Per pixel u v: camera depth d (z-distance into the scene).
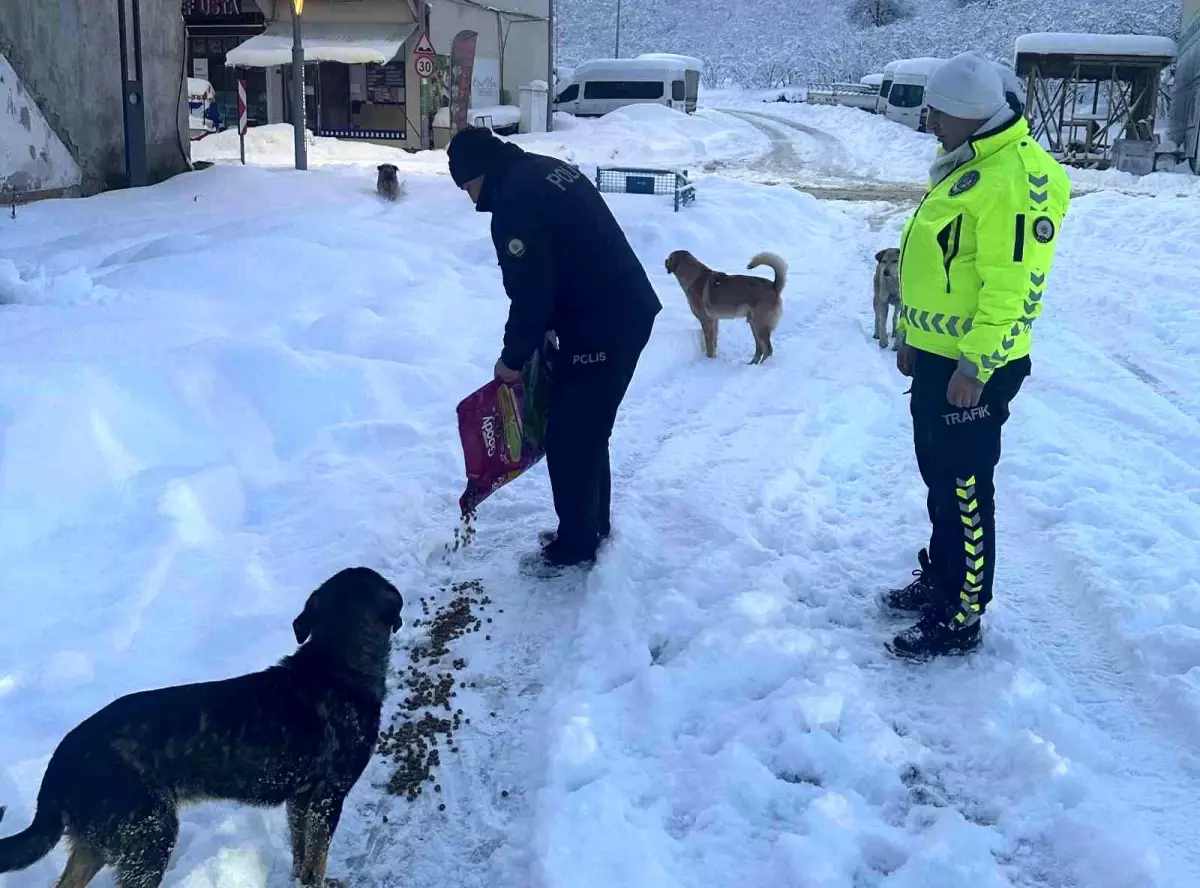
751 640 3.92
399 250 9.87
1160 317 9.57
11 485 4.51
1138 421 6.72
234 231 9.58
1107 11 59.34
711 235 12.81
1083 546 4.75
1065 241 14.38
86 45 12.81
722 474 5.79
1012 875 2.85
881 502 5.55
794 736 3.38
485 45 30.09
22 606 3.96
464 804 3.21
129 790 2.39
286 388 6.08
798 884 2.78
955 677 3.78
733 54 69.19
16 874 2.74
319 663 2.81
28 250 9.15
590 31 75.50
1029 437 6.40
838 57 64.12
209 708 2.55
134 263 8.23
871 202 18.58
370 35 25.94
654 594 4.39
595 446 4.46
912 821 3.07
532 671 3.93
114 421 5.18
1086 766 3.27
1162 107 31.16
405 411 6.41
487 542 5.01
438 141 27.73
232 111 28.67
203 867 2.78
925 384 3.78
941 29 64.12
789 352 8.67
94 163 13.14
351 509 5.03
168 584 4.26
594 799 3.09
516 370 4.28
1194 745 3.38
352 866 2.95
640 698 3.65
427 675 3.88
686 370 8.07
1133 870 2.75
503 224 4.13
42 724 3.33
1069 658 3.96
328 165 20.39
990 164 3.47
